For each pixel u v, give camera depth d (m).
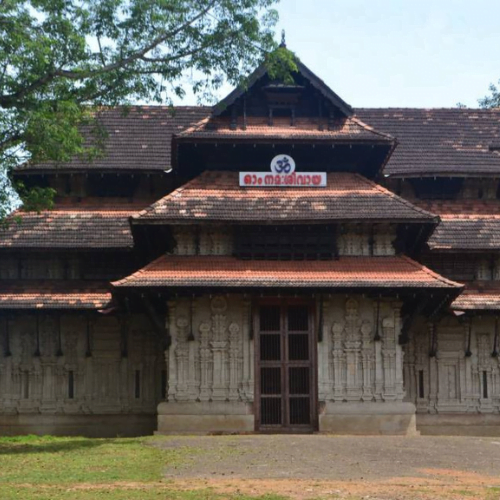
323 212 27.84
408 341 28.98
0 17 21.56
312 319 27.56
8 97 22.53
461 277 31.09
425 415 30.28
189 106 36.94
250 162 29.97
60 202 32.56
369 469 17.95
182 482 16.25
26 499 14.48
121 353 30.48
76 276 30.77
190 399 26.80
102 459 19.61
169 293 26.47
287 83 29.38
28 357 30.28
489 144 35.28
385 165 32.09
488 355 30.66
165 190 33.38
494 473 17.72
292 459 19.38
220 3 24.66
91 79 23.75
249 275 26.81
